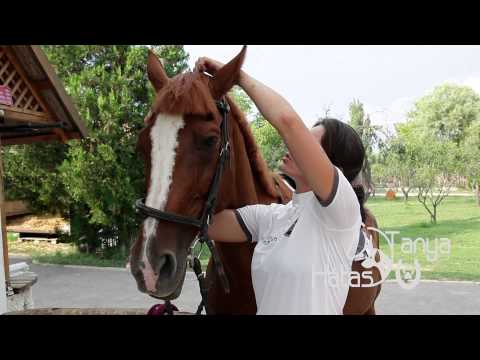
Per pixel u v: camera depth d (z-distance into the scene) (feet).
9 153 34.88
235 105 6.02
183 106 4.64
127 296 22.71
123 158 31.42
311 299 4.39
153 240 4.49
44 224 42.45
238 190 5.96
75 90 31.68
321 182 4.13
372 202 57.06
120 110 31.30
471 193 62.13
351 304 6.48
